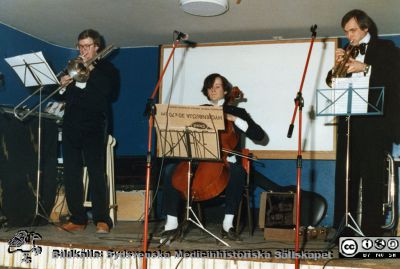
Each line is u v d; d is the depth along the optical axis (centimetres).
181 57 550
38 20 471
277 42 526
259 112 527
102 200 406
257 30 495
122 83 565
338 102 329
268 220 425
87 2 421
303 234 390
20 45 504
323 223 502
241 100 531
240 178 384
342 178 365
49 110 485
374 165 348
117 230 429
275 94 524
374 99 350
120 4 425
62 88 408
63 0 416
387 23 458
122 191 512
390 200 433
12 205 426
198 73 545
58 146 522
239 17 454
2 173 415
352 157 357
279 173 520
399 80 380
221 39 531
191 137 348
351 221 360
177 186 368
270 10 432
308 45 517
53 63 552
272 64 527
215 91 421
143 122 559
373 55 367
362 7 418
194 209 486
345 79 327
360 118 352
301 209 491
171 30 500
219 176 360
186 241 372
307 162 514
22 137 438
